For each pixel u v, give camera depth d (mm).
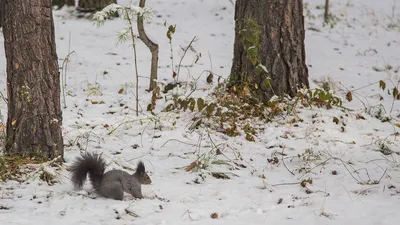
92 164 9172
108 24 23297
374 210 8805
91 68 18016
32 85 10125
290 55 14914
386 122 14398
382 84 14719
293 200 9305
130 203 8812
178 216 8430
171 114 13727
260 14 14758
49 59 10227
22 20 9945
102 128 12773
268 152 11898
